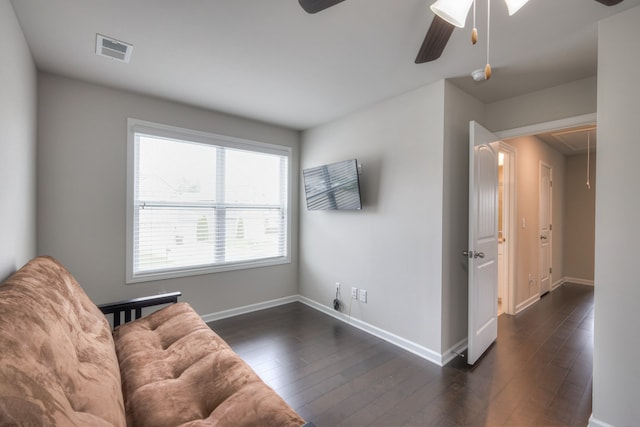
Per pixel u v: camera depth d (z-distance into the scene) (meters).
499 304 3.84
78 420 0.78
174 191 2.98
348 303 3.18
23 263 1.86
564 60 2.04
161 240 2.91
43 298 1.09
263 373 2.20
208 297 3.20
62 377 0.87
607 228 1.59
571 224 5.20
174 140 2.96
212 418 1.03
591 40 1.81
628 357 1.52
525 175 3.84
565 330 3.04
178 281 3.00
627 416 1.52
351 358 2.42
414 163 2.55
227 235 3.34
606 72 1.59
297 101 2.85
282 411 1.04
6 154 1.48
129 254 2.70
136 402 1.15
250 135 3.45
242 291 3.44
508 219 3.56
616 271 1.56
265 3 1.52
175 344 1.58
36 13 1.61
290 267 3.86
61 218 2.38
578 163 5.14
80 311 1.39
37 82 2.25
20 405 0.66
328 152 3.47
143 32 1.78
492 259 2.70
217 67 2.21
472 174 2.31
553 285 4.76
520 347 2.65
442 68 2.18
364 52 1.98
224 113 3.22
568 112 2.36
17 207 1.70
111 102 2.59
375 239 2.89
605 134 1.59
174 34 1.80
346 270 3.21
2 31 1.39
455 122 2.46
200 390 1.22
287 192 3.82
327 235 3.46
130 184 2.69
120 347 1.57
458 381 2.10
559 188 4.96
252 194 3.54
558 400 1.89
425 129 2.46
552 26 1.67
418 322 2.50
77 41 1.88
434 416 1.75
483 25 1.66
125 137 2.66
